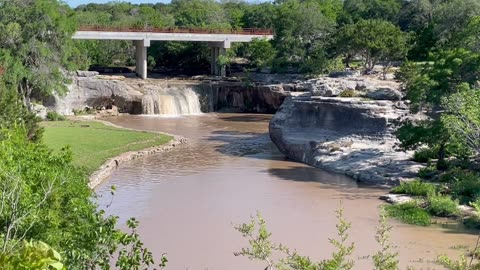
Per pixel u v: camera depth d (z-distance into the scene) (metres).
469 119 41.84
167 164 55.16
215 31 101.94
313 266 17.92
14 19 71.00
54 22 72.56
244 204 41.66
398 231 35.19
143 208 40.38
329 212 39.53
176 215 38.88
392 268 19.05
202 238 34.28
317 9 101.31
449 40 78.31
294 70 94.56
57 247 18.28
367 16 112.94
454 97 42.91
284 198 43.28
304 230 35.78
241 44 109.06
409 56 87.50
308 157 56.25
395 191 43.50
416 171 47.91
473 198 39.88
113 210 39.81
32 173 21.86
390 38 80.38
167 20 124.62
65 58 74.62
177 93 90.56
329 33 95.06
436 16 91.94
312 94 65.19
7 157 21.70
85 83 85.25
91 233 17.64
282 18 98.00
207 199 42.97
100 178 47.97
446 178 44.44
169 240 33.88
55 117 76.50
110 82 86.56
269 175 51.09
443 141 46.53
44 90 72.38
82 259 16.97
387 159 51.50
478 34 59.19
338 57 89.62
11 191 16.91
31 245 11.10
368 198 43.06
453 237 34.06
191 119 85.19
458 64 48.69
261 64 97.31
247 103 93.31
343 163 52.44
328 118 60.03
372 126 56.72
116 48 114.31
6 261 10.77
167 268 29.67
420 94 49.47
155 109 88.12
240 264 30.31
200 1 155.12
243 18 127.38
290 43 94.62
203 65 111.00
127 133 67.25
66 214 21.14
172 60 111.38
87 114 84.56
